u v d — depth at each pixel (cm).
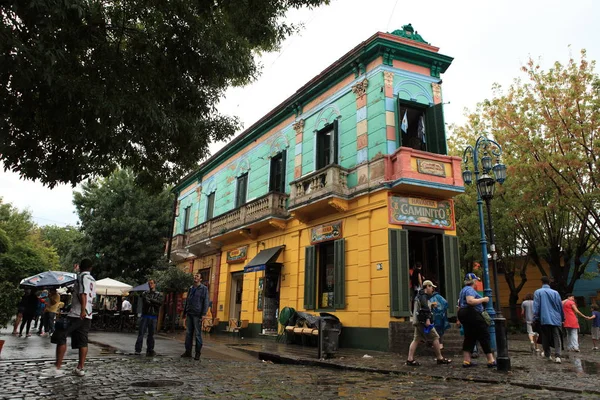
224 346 1320
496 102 2023
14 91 590
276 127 1950
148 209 2820
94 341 1292
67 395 535
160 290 2034
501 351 806
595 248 2011
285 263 1683
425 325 898
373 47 1407
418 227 1288
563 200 1808
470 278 903
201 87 863
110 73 691
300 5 838
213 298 2145
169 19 763
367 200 1337
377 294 1245
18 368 732
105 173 869
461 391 621
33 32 558
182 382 650
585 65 1800
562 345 1329
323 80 1625
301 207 1498
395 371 806
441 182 1293
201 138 966
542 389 640
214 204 2461
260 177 2014
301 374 787
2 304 779
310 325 1334
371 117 1409
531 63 1938
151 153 890
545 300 1020
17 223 3931
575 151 1809
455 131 2342
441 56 1463
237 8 793
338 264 1402
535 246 2133
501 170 1080
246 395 562
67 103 618
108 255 2623
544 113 1859
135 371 745
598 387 634
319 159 1633
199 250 2389
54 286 1520
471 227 2108
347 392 604
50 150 694
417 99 1425
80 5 556
